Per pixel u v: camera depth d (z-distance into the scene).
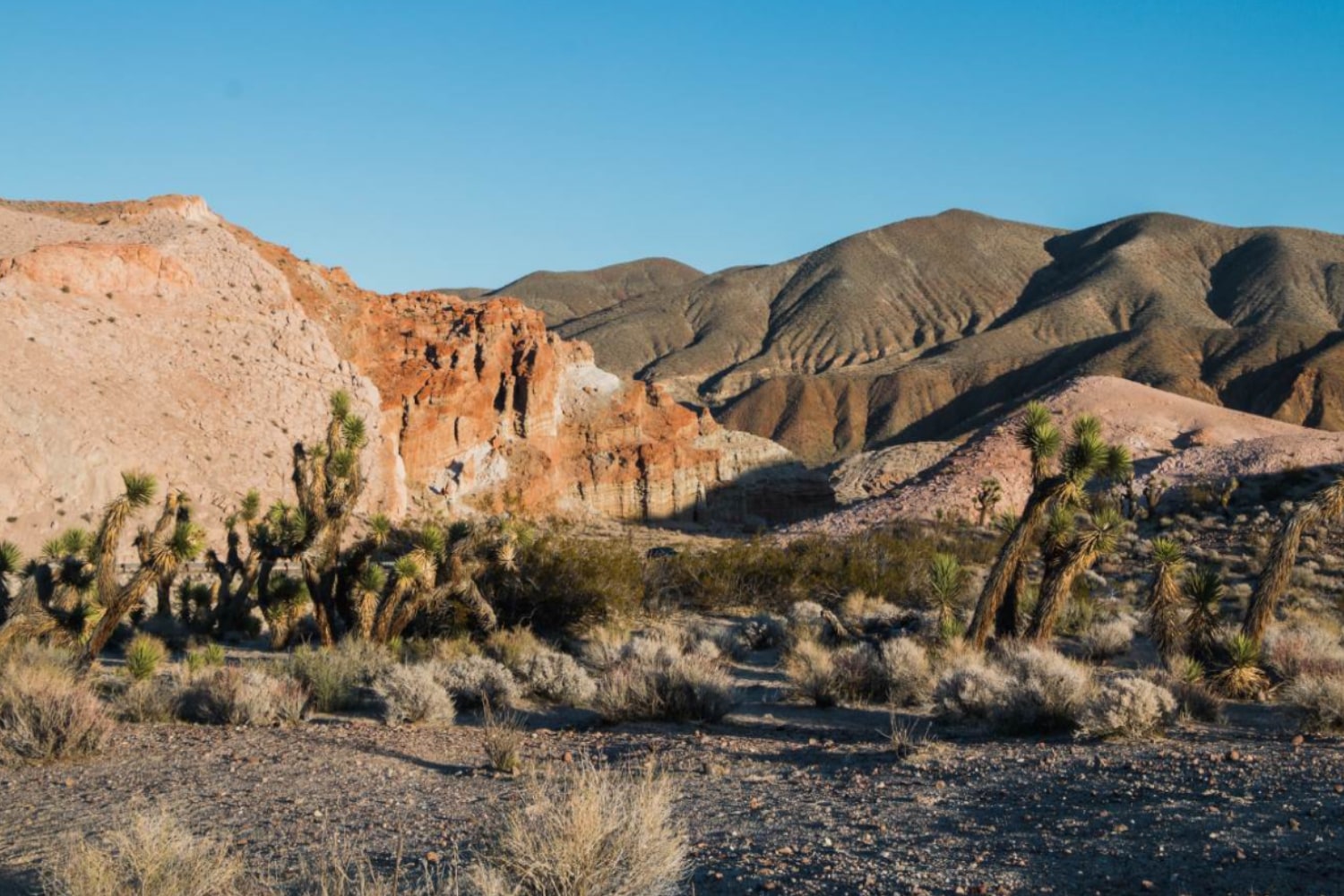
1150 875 5.63
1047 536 17.39
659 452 98.00
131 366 58.59
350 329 84.94
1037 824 7.00
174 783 9.77
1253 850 5.97
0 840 7.49
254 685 14.66
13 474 46.66
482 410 87.62
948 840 6.70
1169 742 10.58
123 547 45.78
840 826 7.25
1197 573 17.73
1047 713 11.69
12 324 54.28
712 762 10.42
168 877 5.22
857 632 24.00
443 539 22.31
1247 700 14.73
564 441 96.19
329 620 22.61
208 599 26.48
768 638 24.77
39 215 73.56
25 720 11.12
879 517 68.50
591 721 14.27
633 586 28.50
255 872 6.21
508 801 8.27
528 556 26.14
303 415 65.06
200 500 52.69
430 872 6.03
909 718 14.12
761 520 103.62
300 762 10.91
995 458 72.62
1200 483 57.38
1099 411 79.06
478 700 15.48
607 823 5.30
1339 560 37.59
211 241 74.25
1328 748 9.64
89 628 18.70
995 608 17.70
